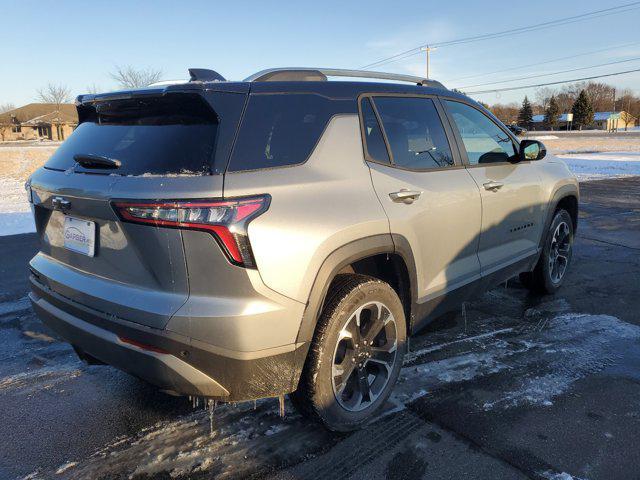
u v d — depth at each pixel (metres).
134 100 2.55
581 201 11.92
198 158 2.25
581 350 3.77
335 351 2.60
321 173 2.58
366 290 2.70
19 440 2.78
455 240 3.43
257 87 2.51
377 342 2.95
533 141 4.15
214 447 2.69
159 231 2.19
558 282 5.04
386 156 3.01
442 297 3.38
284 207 2.33
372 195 2.77
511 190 3.99
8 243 7.82
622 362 3.57
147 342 2.26
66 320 2.61
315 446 2.68
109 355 2.44
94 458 2.62
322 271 2.43
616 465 2.50
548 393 3.16
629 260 6.34
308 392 2.55
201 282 2.20
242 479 2.44
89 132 2.84
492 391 3.19
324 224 2.45
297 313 2.35
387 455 2.60
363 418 2.79
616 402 3.06
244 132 2.34
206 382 2.25
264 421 2.91
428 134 3.41
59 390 3.32
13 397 3.23
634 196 12.69
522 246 4.32
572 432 2.77
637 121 124.06
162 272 2.24
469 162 3.70
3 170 23.86
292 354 2.38
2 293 5.33
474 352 3.74
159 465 2.55
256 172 2.32
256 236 2.21
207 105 2.32
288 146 2.51
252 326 2.21
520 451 2.62
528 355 3.69
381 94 3.12
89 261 2.55
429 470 2.48
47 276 2.77
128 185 2.26
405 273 3.05
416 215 3.03
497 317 4.44
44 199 2.74
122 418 2.98
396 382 3.16
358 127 2.88
